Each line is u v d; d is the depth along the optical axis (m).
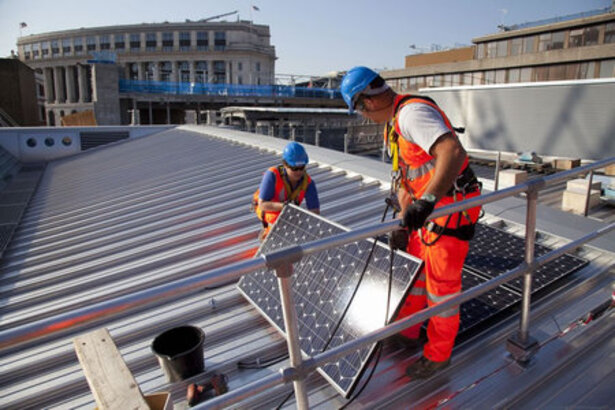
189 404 2.65
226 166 10.34
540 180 2.43
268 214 4.14
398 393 2.46
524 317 2.67
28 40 106.06
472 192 2.26
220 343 3.29
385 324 2.37
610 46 41.62
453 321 2.39
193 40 93.00
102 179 11.60
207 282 1.56
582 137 10.61
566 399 2.35
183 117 58.00
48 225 8.04
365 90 2.21
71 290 4.89
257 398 2.58
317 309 2.90
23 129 16.48
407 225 1.85
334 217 5.76
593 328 2.98
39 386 3.11
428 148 1.94
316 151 9.20
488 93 12.29
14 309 4.71
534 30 47.81
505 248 4.14
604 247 4.30
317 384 2.64
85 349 2.06
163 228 6.56
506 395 2.38
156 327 3.64
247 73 93.25
